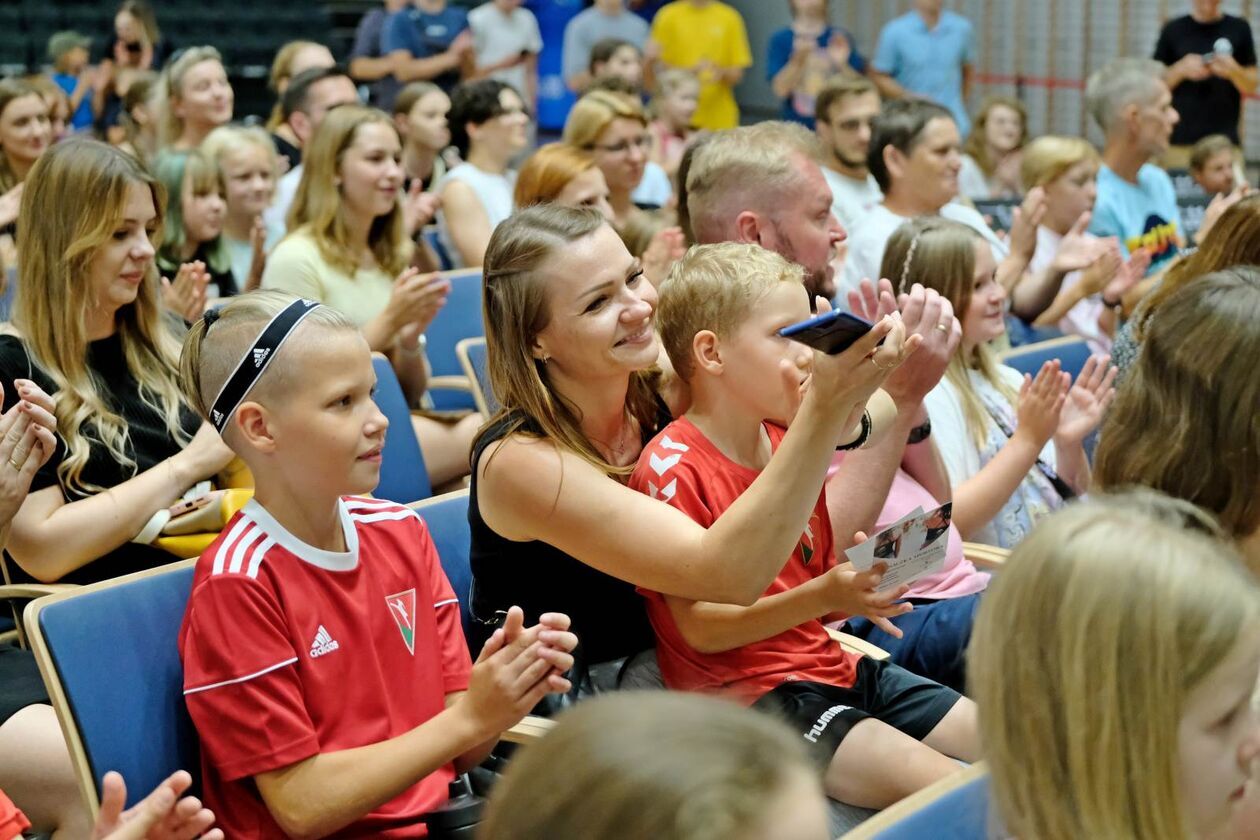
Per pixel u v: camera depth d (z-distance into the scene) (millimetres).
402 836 1974
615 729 880
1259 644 1275
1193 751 1266
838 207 5586
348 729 1950
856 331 1802
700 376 2221
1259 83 8445
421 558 2123
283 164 5961
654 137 7762
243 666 1868
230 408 1961
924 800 1460
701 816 828
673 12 9273
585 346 2121
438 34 8625
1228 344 2027
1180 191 6672
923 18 8758
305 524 1978
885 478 2385
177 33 10750
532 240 2121
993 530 3121
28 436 2230
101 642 1970
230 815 1940
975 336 3131
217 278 4707
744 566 1948
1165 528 1316
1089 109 5980
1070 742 1265
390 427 3197
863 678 2293
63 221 2625
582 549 2080
